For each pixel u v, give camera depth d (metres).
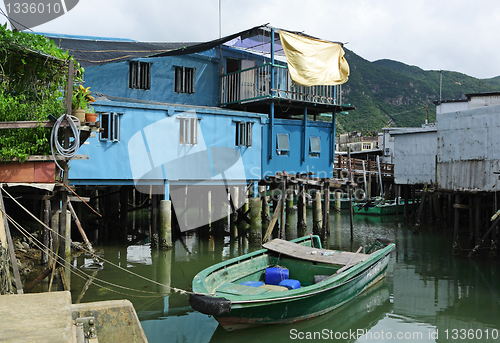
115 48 15.77
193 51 17.00
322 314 9.16
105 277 11.74
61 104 8.36
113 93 17.50
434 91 131.12
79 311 3.81
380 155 43.06
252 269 10.80
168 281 11.66
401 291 11.41
